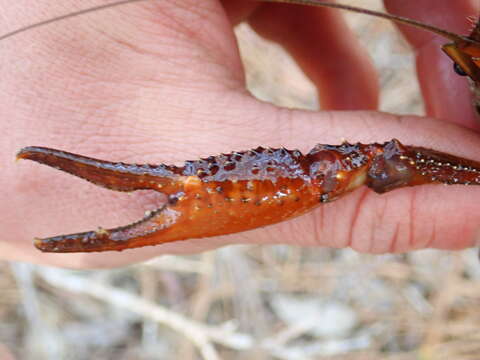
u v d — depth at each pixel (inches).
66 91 4.9
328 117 5.0
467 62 5.0
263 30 8.6
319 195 4.5
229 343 10.2
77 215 5.1
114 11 5.0
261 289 10.8
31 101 5.0
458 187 4.9
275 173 4.4
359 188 4.9
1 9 5.0
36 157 4.1
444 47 5.0
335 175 4.4
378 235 5.1
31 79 4.9
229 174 4.3
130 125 5.0
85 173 4.1
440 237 5.1
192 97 5.0
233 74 5.3
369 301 10.5
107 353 10.5
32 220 5.3
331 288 10.7
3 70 5.0
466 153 4.9
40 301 10.9
